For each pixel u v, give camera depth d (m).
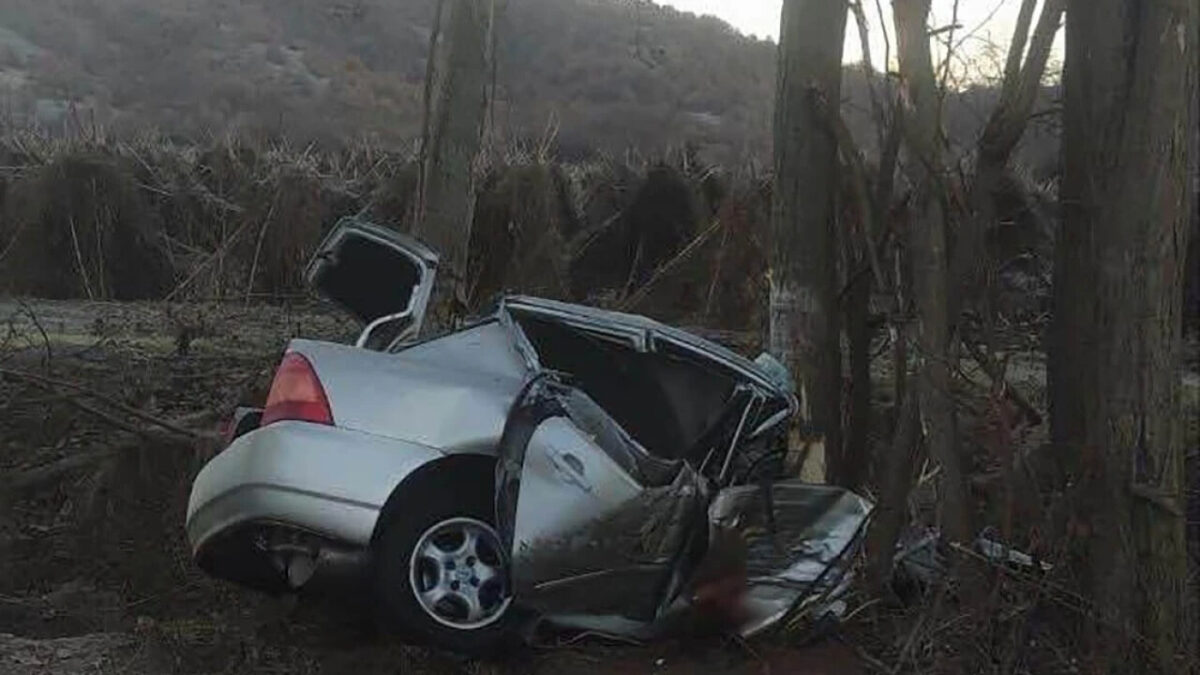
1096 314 5.93
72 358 10.81
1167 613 5.80
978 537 6.19
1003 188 6.76
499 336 6.10
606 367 6.45
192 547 6.04
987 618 5.78
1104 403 5.89
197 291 18.47
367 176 22.44
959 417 6.72
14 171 22.34
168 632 6.23
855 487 7.46
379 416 5.64
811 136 7.41
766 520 6.13
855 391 7.57
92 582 7.55
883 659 5.97
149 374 10.33
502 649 5.86
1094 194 6.00
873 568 6.29
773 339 7.55
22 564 7.65
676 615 5.96
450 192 10.18
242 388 9.63
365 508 5.50
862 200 6.91
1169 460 5.84
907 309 6.66
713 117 20.91
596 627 5.94
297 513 5.48
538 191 18.98
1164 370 5.84
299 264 19.33
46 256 21.28
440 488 5.69
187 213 21.97
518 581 5.61
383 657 5.84
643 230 21.48
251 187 21.33
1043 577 5.84
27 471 8.09
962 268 6.25
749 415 6.28
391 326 6.21
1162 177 5.80
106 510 7.88
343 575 5.62
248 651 5.96
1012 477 6.01
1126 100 5.90
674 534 5.84
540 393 5.77
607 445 5.90
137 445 8.08
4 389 9.23
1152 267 5.82
